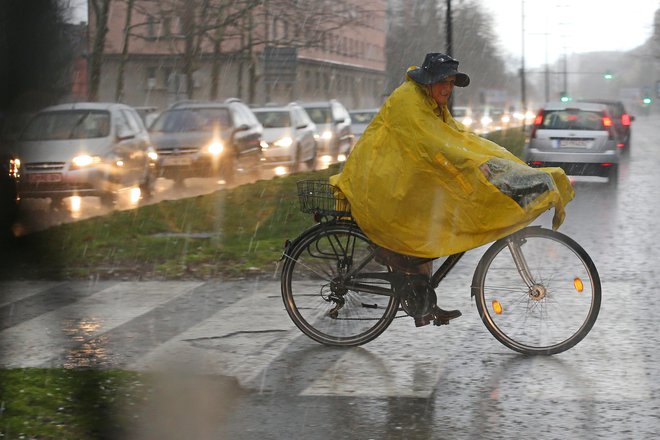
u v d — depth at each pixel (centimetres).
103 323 860
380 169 696
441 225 693
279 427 570
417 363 708
